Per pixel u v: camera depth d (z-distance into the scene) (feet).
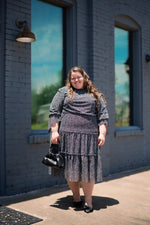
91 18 16.69
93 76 16.60
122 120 20.47
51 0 15.23
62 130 10.18
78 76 10.25
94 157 10.25
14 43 13.16
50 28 15.56
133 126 21.13
